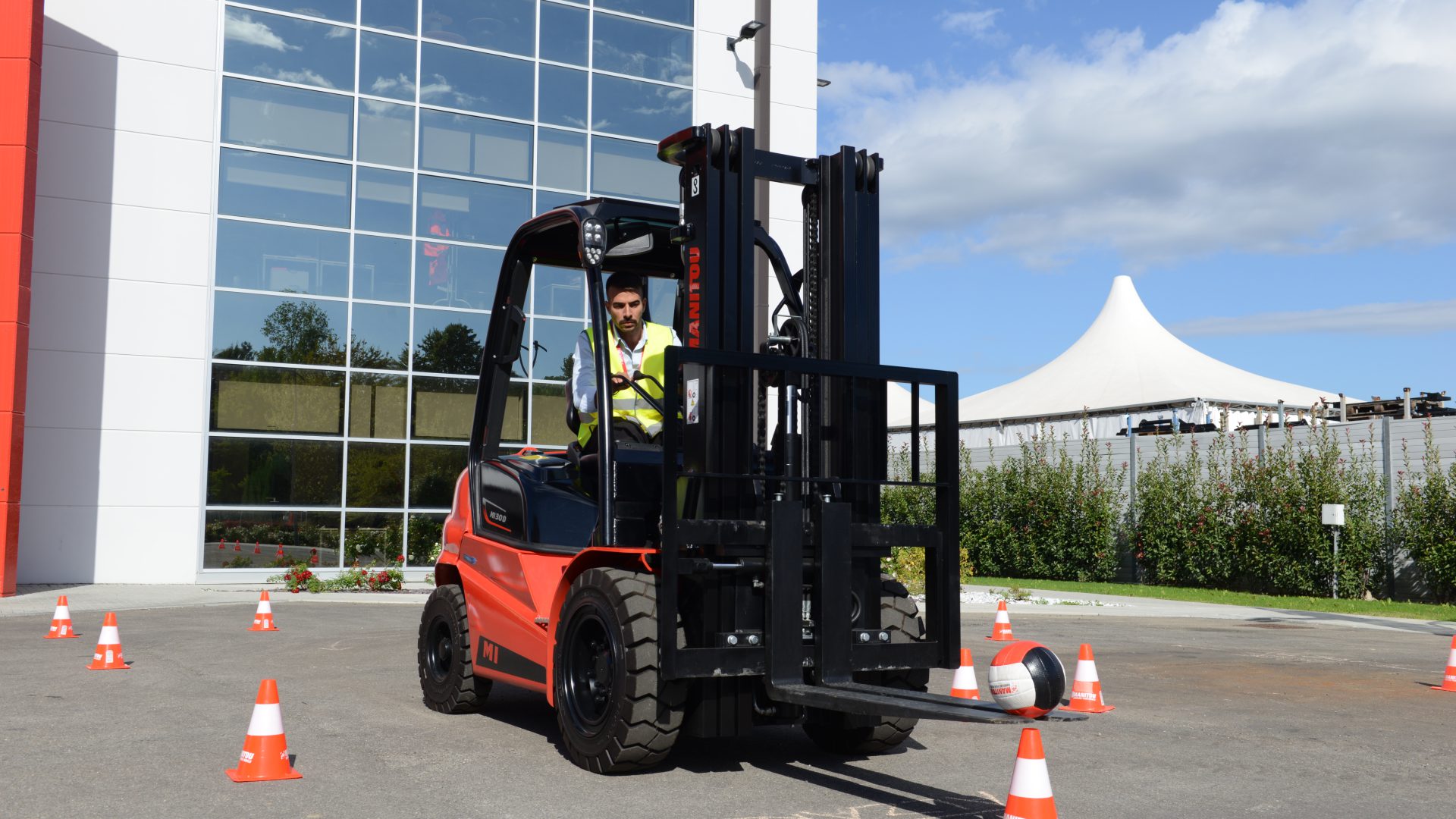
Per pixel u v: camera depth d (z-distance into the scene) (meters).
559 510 6.85
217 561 19.67
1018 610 18.58
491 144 22.20
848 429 6.38
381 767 6.08
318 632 12.91
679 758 6.41
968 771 6.16
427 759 6.29
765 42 24.80
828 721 6.46
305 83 20.70
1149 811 5.41
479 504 7.90
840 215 6.53
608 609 5.88
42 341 18.73
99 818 5.00
